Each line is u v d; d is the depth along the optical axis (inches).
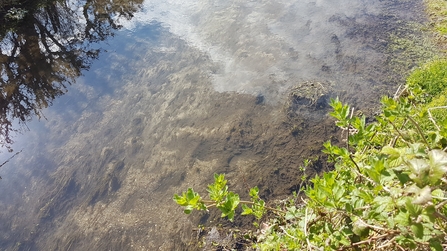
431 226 55.0
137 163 221.5
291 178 189.8
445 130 77.8
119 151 232.1
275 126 221.9
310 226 91.5
